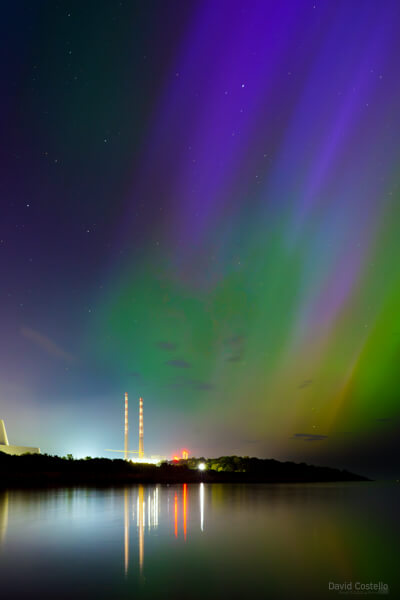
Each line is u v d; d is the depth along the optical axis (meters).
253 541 12.24
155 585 7.73
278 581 8.05
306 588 7.64
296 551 10.86
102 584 7.79
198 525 15.41
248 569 8.97
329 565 9.35
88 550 10.82
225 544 11.73
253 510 20.75
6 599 6.92
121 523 15.73
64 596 7.10
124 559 9.82
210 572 8.68
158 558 9.95
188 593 7.29
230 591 7.43
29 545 11.49
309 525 15.70
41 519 16.86
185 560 9.76
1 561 9.62
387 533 13.95
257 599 7.00
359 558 10.07
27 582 7.93
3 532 13.70
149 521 16.36
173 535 13.15
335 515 19.34
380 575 8.51
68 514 18.48
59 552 10.57
